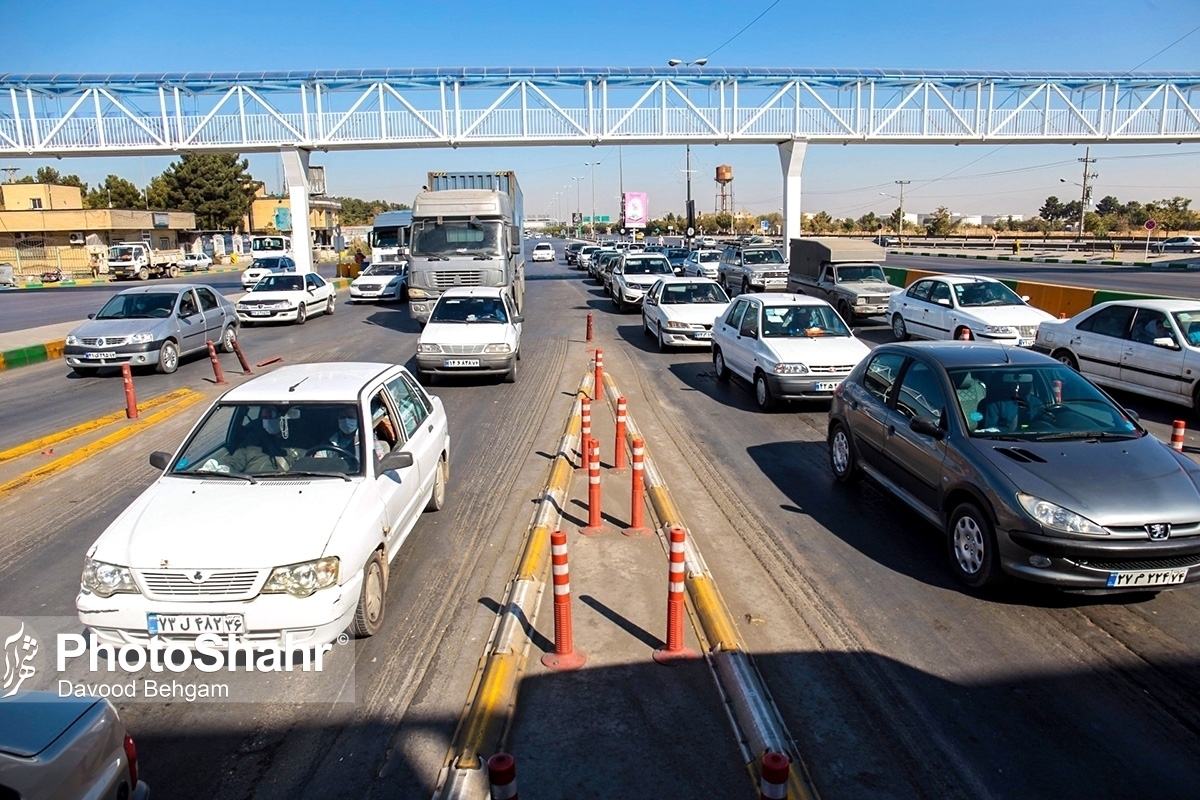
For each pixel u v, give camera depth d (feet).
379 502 17.87
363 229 308.40
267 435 18.71
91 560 15.31
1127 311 39.06
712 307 59.06
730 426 35.99
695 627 17.35
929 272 92.53
